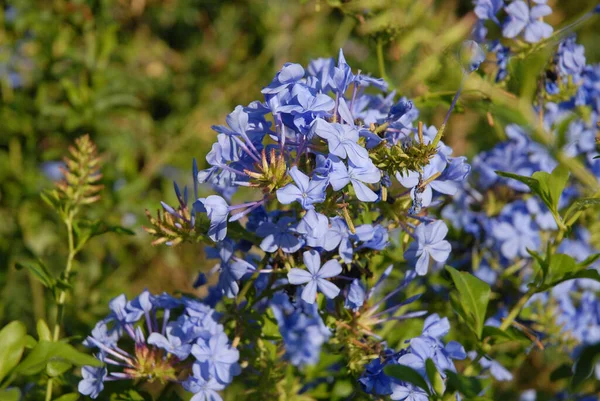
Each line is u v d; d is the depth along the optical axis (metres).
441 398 0.58
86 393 0.63
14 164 0.98
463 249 0.78
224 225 0.58
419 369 0.58
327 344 0.69
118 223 0.95
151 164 1.13
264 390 0.65
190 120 1.22
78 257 0.99
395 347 0.71
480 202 0.78
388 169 0.58
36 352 0.59
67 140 1.01
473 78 0.69
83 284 0.89
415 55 0.83
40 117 0.98
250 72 1.27
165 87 1.27
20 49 1.01
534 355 0.85
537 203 0.76
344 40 1.22
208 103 1.25
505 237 0.76
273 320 0.67
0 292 0.91
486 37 0.76
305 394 0.70
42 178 0.96
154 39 1.33
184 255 1.13
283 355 0.70
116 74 1.03
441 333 0.61
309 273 0.59
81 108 0.98
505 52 0.72
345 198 0.59
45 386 0.70
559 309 0.76
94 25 1.05
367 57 1.15
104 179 0.94
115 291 0.88
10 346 0.59
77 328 0.82
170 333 0.62
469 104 0.72
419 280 0.76
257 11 1.29
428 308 0.75
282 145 0.57
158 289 1.12
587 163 0.75
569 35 0.71
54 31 1.00
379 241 0.60
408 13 0.77
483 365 0.73
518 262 0.76
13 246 0.93
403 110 0.59
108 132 1.01
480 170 0.77
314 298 0.59
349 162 0.57
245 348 0.66
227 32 1.32
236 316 0.63
